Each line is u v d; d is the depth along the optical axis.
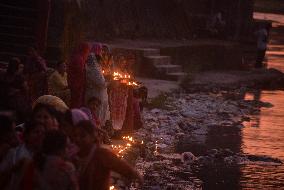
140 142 17.03
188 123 22.03
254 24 46.50
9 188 8.06
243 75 35.38
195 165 16.95
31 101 16.38
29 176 7.88
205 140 20.16
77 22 24.42
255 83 33.88
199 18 40.78
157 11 36.41
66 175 7.84
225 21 44.50
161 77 30.06
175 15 37.59
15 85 15.50
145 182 14.79
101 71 14.86
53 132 7.98
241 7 45.59
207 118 23.66
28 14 24.36
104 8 31.91
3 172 8.27
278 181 15.84
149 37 35.06
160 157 17.36
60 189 7.82
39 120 8.95
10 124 8.55
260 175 16.33
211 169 16.66
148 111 23.36
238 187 15.09
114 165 8.52
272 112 25.97
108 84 16.33
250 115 25.03
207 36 40.56
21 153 8.47
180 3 37.91
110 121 15.38
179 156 17.72
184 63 33.75
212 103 26.58
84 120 8.59
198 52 35.06
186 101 26.44
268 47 53.19
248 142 20.20
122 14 33.50
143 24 34.94
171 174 15.84
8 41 24.17
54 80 16.23
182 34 37.72
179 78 30.06
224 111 25.22
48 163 7.86
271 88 33.03
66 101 16.22
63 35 23.72
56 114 9.45
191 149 18.73
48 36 23.73
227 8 44.62
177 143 19.42
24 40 24.12
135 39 33.75
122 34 33.06
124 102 16.56
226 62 36.97
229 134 21.28
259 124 23.33
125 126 16.84
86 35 29.27
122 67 17.55
